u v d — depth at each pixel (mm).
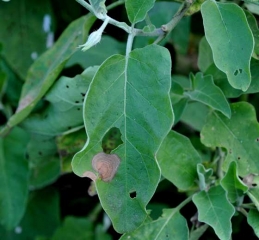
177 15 640
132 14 606
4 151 868
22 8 849
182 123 855
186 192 783
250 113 677
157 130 578
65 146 758
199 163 676
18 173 864
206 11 593
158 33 635
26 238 930
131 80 589
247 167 666
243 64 585
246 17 635
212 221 625
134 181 583
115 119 586
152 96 583
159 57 585
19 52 852
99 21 820
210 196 650
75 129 742
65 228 901
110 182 585
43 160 849
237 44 587
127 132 585
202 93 667
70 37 753
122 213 584
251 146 671
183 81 842
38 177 865
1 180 863
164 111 578
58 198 936
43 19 851
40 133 764
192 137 823
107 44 818
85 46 585
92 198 942
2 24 847
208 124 687
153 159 579
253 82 661
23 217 933
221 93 657
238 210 672
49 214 933
